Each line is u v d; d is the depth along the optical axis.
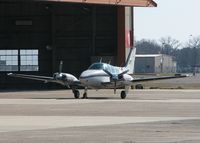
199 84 182.62
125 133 41.84
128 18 147.62
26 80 152.00
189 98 95.50
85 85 96.19
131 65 114.00
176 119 54.31
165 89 141.25
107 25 146.00
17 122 51.59
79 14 147.75
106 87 97.06
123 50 144.00
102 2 135.75
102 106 74.12
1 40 151.88
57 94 115.06
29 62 151.00
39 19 149.75
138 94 112.25
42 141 37.28
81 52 147.75
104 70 96.38
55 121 52.59
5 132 43.00
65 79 98.12
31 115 59.94
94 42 146.62
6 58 152.38
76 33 148.00
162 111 65.00
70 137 39.47
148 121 52.19
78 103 81.00
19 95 110.75
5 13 151.00
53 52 149.00
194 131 43.16
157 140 37.47
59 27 148.88
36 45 150.12
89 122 51.44
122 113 62.34
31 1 130.38
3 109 69.19
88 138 38.81
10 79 152.50
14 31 151.12
